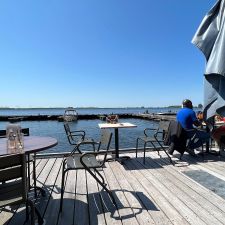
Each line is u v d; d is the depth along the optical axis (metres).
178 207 2.90
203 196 3.20
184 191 3.39
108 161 5.20
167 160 5.21
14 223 2.65
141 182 3.80
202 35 2.99
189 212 2.76
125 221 2.61
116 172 4.38
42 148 2.46
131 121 35.53
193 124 5.20
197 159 5.24
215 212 2.75
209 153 5.69
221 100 2.83
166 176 4.08
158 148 6.31
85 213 2.82
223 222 2.53
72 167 2.95
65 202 3.13
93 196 3.31
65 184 3.79
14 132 2.46
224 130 5.29
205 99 3.03
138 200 3.13
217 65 2.61
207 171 4.33
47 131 23.03
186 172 4.29
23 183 1.99
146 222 2.57
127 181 3.87
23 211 2.92
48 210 2.92
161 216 2.69
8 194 2.11
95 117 41.91
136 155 5.55
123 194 3.34
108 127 5.07
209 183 3.70
